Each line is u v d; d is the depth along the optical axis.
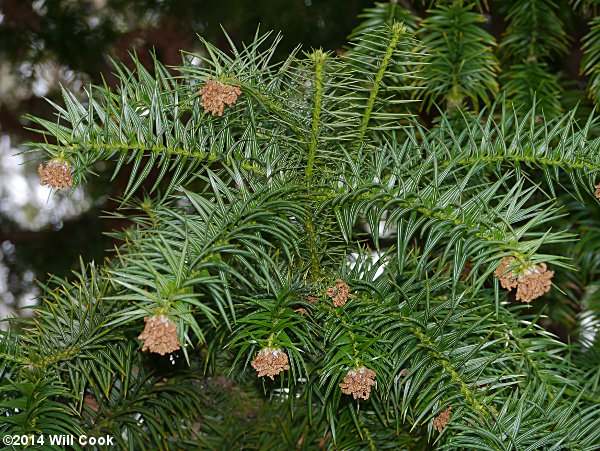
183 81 1.09
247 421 1.36
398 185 1.04
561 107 1.49
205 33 2.09
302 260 1.08
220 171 1.09
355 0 1.94
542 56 1.49
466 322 1.10
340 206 1.05
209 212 1.00
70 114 1.02
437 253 1.24
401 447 1.24
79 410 1.20
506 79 1.52
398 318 1.05
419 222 1.02
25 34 2.16
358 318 1.06
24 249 2.28
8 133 2.46
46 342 1.12
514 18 1.49
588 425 1.09
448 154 1.07
